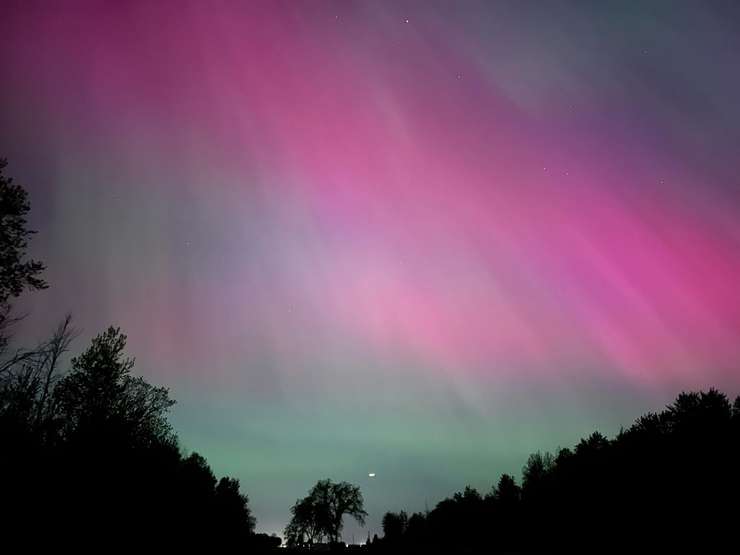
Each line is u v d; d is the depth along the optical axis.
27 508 16.58
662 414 30.16
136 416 22.88
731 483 24.39
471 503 66.19
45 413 20.02
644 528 27.39
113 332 23.20
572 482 37.28
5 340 14.93
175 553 26.02
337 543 84.56
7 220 13.21
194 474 34.53
